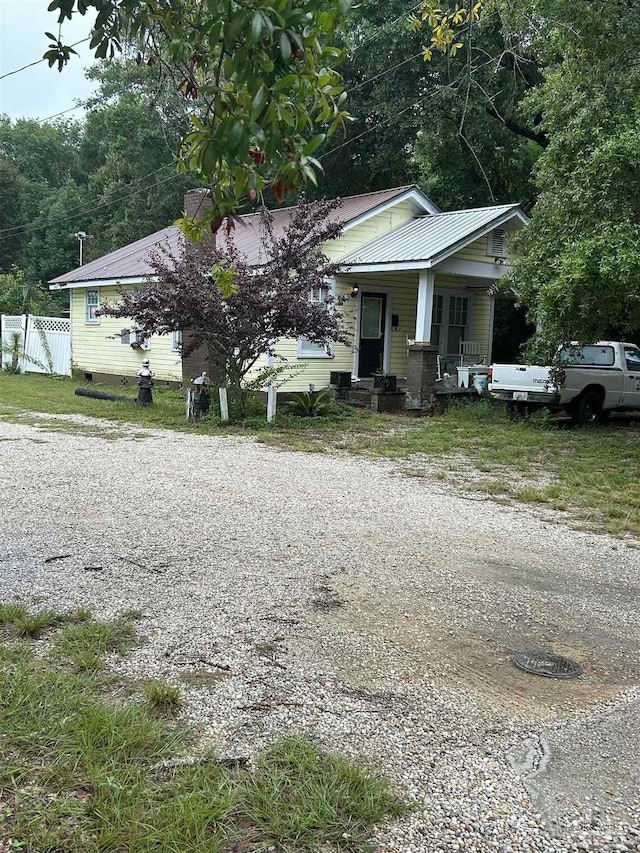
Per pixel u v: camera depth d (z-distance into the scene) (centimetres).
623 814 250
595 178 921
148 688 316
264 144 218
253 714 303
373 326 1700
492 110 2017
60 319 2333
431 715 312
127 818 229
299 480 800
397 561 524
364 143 2411
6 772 251
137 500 676
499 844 232
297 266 1174
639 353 1464
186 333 1445
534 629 414
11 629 377
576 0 919
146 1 260
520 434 1208
